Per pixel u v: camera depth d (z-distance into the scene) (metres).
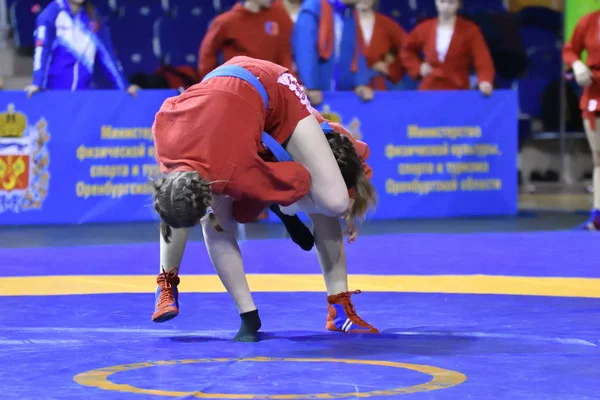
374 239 9.80
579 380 3.89
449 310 5.86
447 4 12.48
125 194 11.38
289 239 9.84
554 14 17.22
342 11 11.83
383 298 6.32
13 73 14.10
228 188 4.54
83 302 6.16
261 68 4.80
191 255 8.64
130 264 8.09
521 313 5.71
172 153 4.57
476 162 12.34
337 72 11.95
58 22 11.27
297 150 4.79
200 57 11.35
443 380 3.90
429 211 12.20
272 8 11.41
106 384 3.84
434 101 12.12
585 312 5.73
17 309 5.88
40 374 4.05
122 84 11.70
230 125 4.55
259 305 6.07
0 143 10.91
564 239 9.72
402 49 12.73
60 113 11.09
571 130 17.09
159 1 14.74
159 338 4.97
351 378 3.94
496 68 16.14
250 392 3.68
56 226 11.04
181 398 3.57
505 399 3.55
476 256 8.52
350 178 5.01
